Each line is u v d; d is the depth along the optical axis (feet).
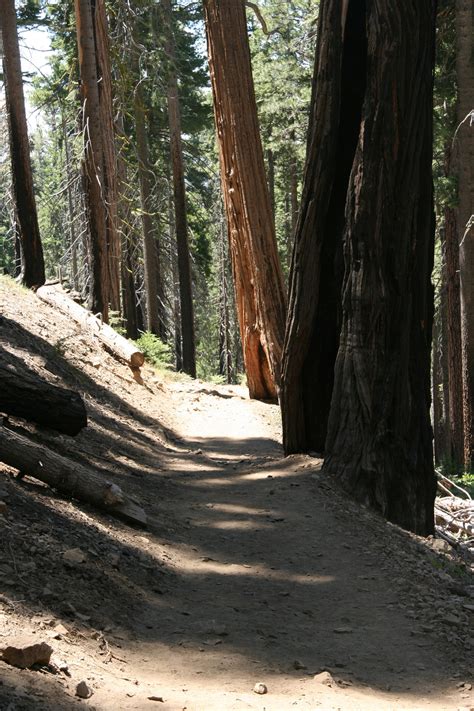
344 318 36.55
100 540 23.65
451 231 79.15
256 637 19.77
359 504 34.83
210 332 191.72
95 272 71.82
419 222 36.17
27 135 69.05
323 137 37.73
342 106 38.29
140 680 15.87
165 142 117.80
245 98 64.80
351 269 35.99
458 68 61.57
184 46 113.39
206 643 18.88
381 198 35.04
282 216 144.56
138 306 127.65
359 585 25.00
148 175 108.47
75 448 34.76
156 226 106.63
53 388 28.81
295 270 39.27
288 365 40.40
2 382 27.94
